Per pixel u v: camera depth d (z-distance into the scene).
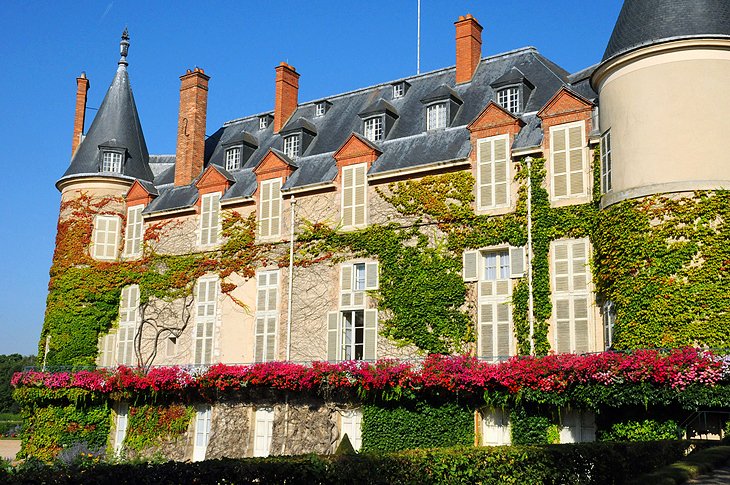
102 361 37.66
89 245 38.56
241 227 34.59
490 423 25.27
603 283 24.77
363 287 30.64
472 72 33.97
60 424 35.12
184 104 39.44
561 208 26.66
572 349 25.52
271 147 37.31
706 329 21.64
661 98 23.50
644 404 21.28
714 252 22.14
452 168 29.25
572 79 31.06
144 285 36.94
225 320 34.09
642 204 23.31
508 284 27.28
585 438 23.45
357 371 27.00
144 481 11.12
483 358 26.67
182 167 38.62
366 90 37.88
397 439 26.39
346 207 31.58
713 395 19.89
